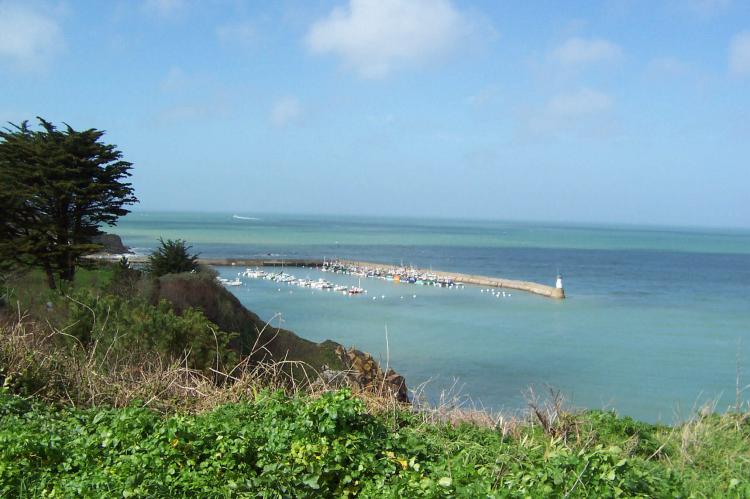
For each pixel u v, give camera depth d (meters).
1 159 28.31
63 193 27.23
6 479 5.92
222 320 19.64
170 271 31.59
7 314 14.41
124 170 30.11
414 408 10.00
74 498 5.62
